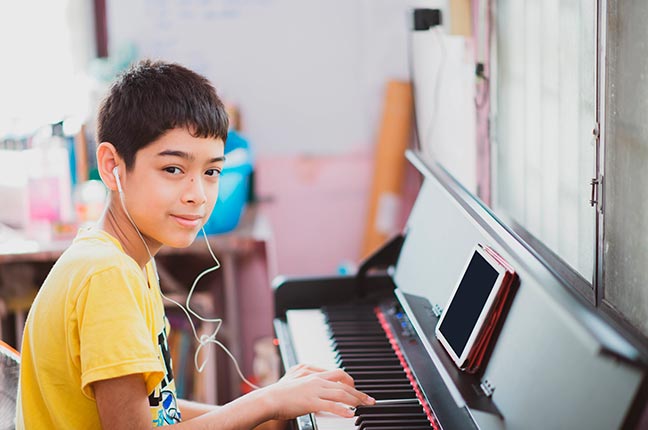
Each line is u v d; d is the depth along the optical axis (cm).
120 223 143
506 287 146
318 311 215
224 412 139
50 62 317
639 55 126
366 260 216
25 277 292
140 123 137
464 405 141
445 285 175
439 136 228
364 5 338
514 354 138
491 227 158
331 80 343
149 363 128
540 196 166
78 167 310
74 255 135
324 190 349
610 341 107
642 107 126
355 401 149
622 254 135
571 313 116
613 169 136
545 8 160
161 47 338
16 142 299
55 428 138
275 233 352
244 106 344
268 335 345
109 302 129
